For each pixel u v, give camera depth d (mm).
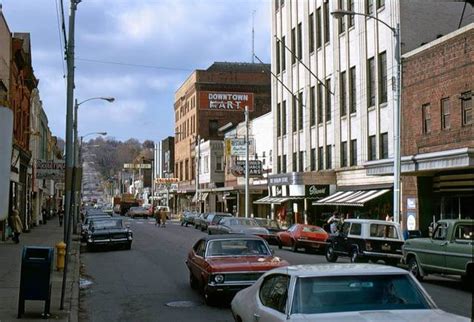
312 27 42875
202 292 14023
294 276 6281
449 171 26828
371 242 21531
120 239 28734
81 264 22453
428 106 28109
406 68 29828
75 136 39625
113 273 19609
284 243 30109
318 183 38250
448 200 27328
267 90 81188
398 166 24219
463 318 5703
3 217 3953
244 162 49969
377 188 32688
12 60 33469
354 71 36469
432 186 28578
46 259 11453
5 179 4000
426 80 28109
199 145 75312
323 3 40625
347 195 34531
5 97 23875
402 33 31109
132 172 160000
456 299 14180
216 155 72375
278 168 49125
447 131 26391
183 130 90062
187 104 86750
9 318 11180
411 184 29312
